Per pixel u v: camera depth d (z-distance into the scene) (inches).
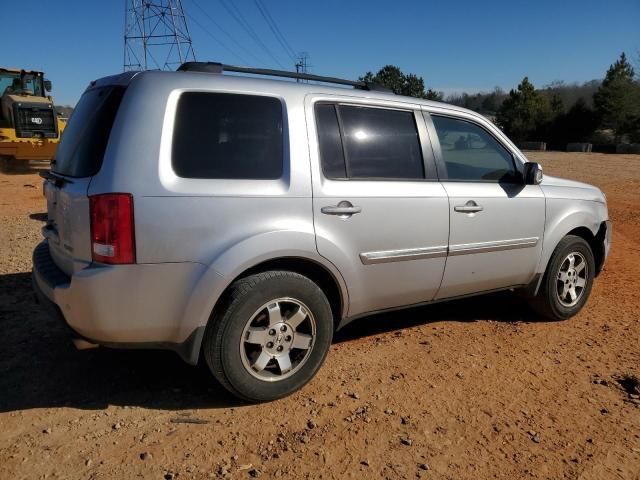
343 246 145.8
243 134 136.4
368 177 153.0
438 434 128.6
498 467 117.9
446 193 165.8
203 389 146.0
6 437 122.6
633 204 527.5
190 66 141.6
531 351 175.0
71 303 125.2
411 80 2493.8
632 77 2123.5
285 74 157.6
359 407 138.7
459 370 160.2
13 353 163.5
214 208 128.1
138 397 141.3
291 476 112.7
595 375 159.9
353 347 174.6
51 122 676.7
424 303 171.9
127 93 129.7
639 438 129.6
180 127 129.4
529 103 2295.8
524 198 184.4
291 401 140.9
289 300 138.3
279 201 135.9
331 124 149.9
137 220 121.3
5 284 222.7
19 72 702.5
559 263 196.5
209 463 115.8
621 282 257.4
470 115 179.9
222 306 130.6
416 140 165.3
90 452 118.3
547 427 133.0
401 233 156.1
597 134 2116.1
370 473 114.5
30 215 391.2
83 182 127.2
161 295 125.0
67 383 147.3
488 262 177.9
